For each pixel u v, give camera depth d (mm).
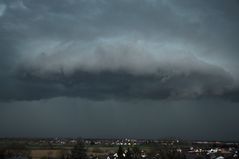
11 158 154750
